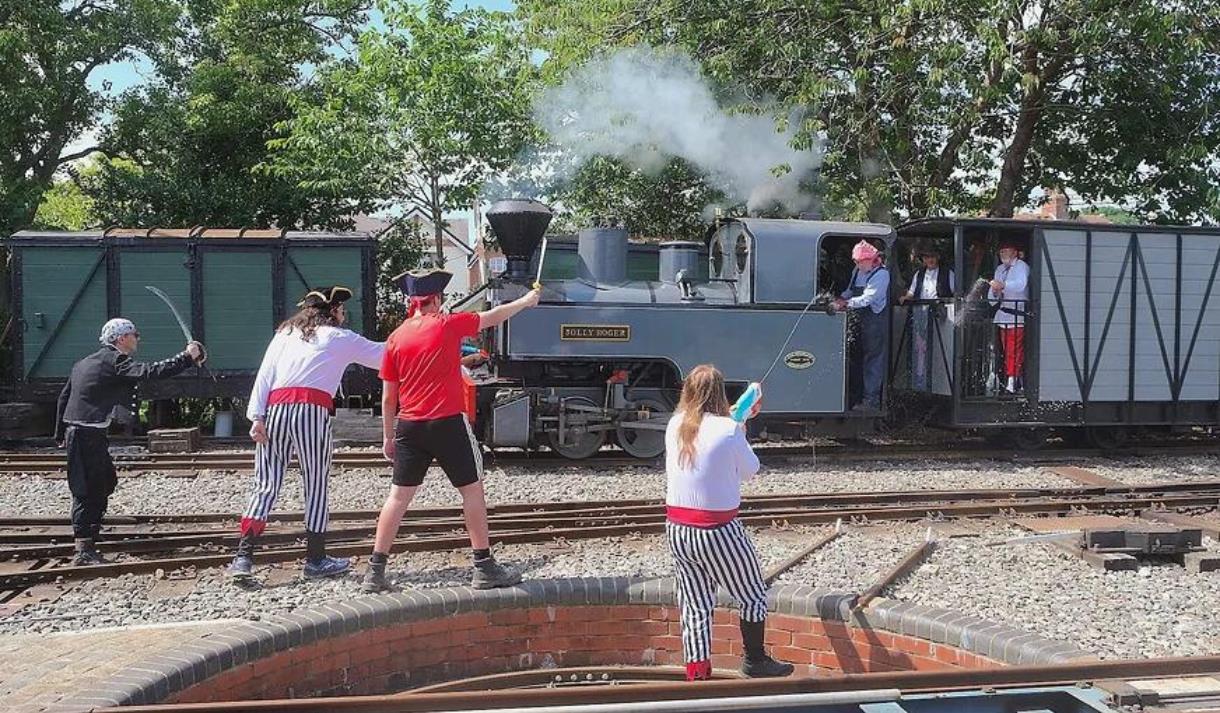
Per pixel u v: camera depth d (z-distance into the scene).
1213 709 4.02
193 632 5.10
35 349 12.66
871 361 11.28
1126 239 11.87
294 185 20.06
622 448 11.17
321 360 6.13
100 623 5.36
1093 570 6.50
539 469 10.69
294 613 5.00
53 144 19.27
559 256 13.15
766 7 14.65
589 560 6.65
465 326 5.71
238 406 13.70
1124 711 3.96
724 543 4.72
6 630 5.25
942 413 11.92
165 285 12.80
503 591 5.52
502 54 18.44
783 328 11.02
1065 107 15.81
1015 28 14.19
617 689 3.94
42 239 12.62
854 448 12.09
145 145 20.33
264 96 19.95
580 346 10.56
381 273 21.12
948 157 15.94
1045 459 11.89
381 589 5.76
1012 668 4.15
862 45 14.55
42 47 17.97
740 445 4.72
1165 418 12.22
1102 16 13.45
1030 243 11.66
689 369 10.79
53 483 9.61
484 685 5.32
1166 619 5.43
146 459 10.48
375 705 3.80
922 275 12.14
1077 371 11.76
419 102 17.52
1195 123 15.41
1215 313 12.22
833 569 6.35
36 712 3.81
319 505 6.18
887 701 3.66
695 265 11.41
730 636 5.55
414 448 5.63
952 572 6.33
